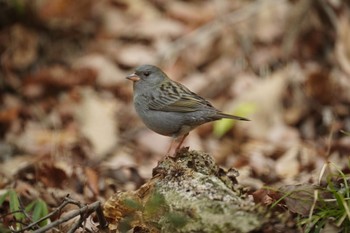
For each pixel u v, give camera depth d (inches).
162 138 521.3
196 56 590.2
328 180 295.6
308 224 282.7
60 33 607.5
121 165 458.3
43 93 575.2
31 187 393.4
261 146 506.3
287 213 276.4
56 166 410.3
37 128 547.2
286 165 462.3
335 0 568.1
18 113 557.3
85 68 585.6
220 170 310.8
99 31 613.9
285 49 576.4
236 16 601.9
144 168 472.4
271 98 541.3
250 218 264.1
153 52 597.0
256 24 594.6
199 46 594.2
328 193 301.7
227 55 586.6
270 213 266.4
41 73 580.4
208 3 624.4
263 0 604.4
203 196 277.9
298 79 554.6
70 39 607.5
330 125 526.6
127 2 632.4
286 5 595.2
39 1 605.9
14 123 547.2
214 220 266.8
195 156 307.9
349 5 569.6
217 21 605.0
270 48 581.0
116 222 304.2
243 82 563.8
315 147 498.6
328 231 283.0
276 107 538.6
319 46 572.7
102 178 420.2
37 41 599.8
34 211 329.4
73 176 409.1
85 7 619.2
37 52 597.9
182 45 597.0
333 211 286.7
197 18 614.2
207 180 286.7
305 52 572.7
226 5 613.9
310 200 295.9
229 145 513.3
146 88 406.3
